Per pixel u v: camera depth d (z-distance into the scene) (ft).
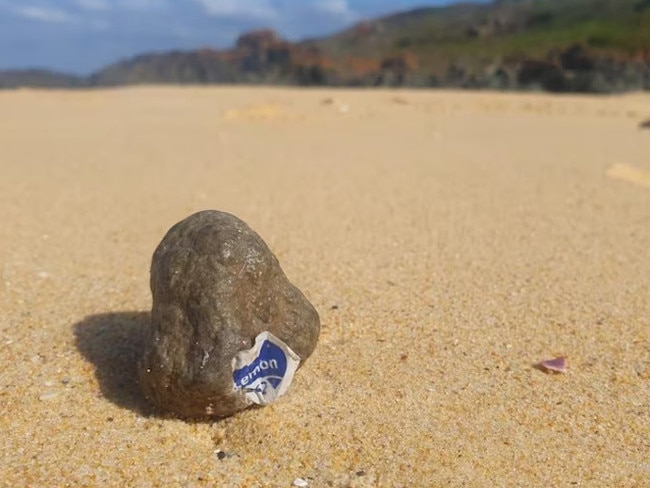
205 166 2.25
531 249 1.40
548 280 1.22
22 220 1.57
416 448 0.71
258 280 0.75
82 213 1.64
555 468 0.69
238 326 0.73
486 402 0.81
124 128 3.22
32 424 0.74
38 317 1.00
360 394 0.81
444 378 0.86
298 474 0.68
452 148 2.71
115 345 0.91
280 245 1.39
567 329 1.01
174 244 0.77
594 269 1.28
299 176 2.10
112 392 0.80
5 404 0.77
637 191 1.95
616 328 1.02
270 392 0.76
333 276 1.21
